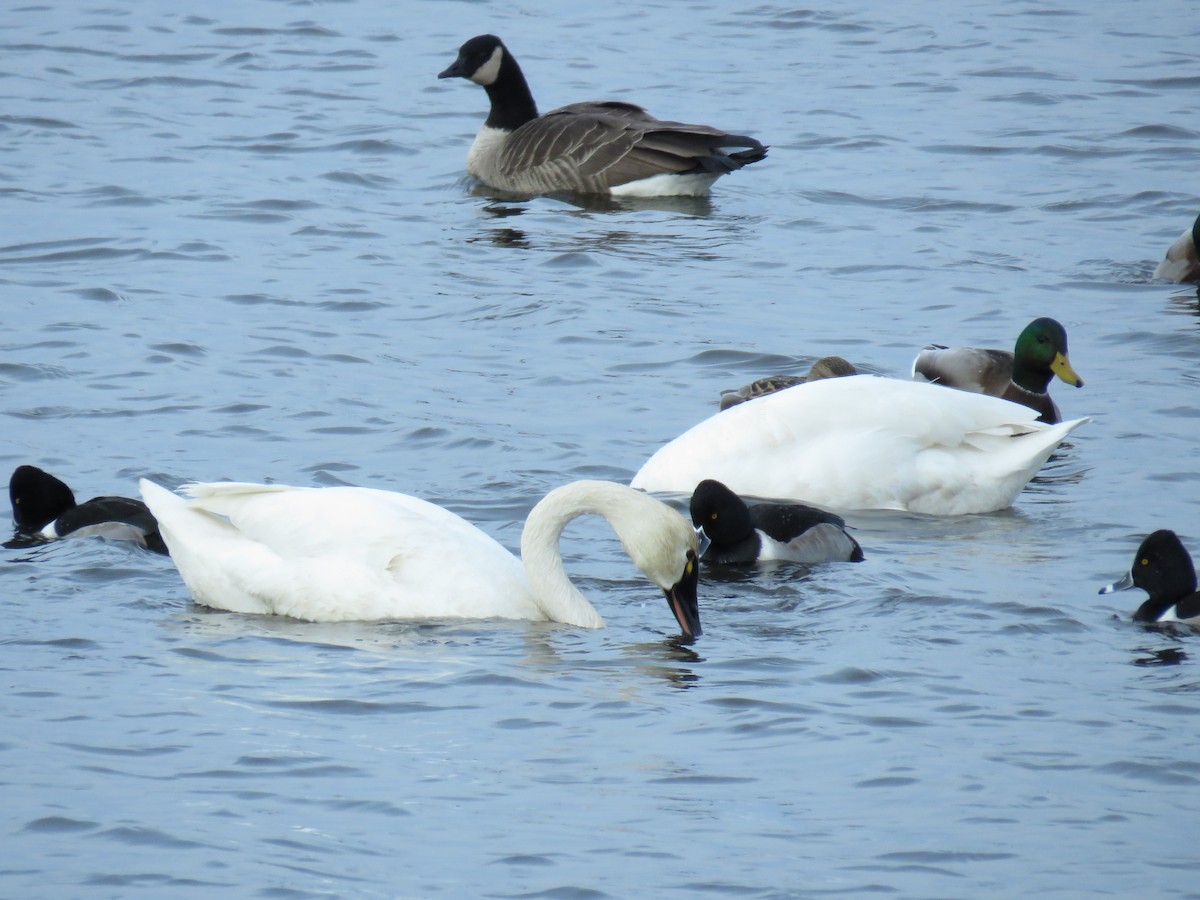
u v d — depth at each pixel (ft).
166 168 96.53
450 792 34.17
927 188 94.43
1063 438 59.88
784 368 67.82
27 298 73.92
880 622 44.39
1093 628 43.73
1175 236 85.81
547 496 45.29
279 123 108.06
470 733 37.06
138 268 78.89
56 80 114.62
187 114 108.78
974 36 129.90
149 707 37.99
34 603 44.96
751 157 96.78
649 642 43.21
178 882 30.42
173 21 133.08
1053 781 34.78
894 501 55.72
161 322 71.10
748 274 80.64
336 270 80.02
